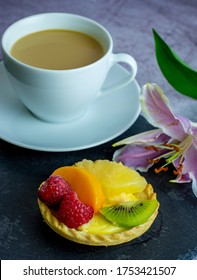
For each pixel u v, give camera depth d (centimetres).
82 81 50
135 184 46
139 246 45
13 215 46
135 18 76
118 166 46
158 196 49
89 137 51
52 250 44
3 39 51
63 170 46
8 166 50
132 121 53
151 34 73
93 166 47
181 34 74
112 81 57
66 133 52
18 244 44
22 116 53
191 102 62
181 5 79
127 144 51
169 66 46
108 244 43
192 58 69
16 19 73
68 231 43
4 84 56
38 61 51
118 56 52
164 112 49
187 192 49
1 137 50
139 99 50
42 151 51
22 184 49
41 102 51
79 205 43
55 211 45
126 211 44
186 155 49
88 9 77
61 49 53
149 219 44
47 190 44
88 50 53
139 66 67
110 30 73
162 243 45
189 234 46
